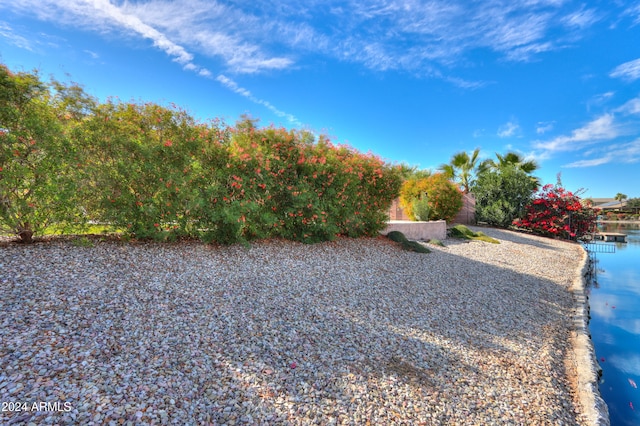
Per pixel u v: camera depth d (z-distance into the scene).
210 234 5.75
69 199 4.71
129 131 5.47
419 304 4.83
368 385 2.71
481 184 17.66
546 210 15.85
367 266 6.33
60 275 3.79
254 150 6.30
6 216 4.46
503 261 8.81
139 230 5.27
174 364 2.59
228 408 2.21
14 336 2.54
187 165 5.55
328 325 3.75
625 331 5.46
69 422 1.83
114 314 3.18
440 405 2.59
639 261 12.33
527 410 2.70
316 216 6.91
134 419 1.95
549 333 4.46
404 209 15.27
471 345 3.74
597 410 2.86
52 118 4.85
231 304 3.86
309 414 2.28
